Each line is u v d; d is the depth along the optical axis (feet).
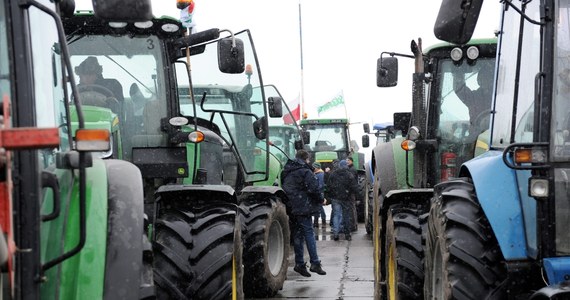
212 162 26.04
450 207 16.42
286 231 31.81
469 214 16.03
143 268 13.41
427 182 27.17
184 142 22.22
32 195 11.11
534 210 14.92
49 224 12.23
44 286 11.91
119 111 22.11
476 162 16.61
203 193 21.34
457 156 26.99
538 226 14.62
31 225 11.09
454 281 15.37
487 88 27.04
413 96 26.94
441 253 16.16
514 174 15.72
